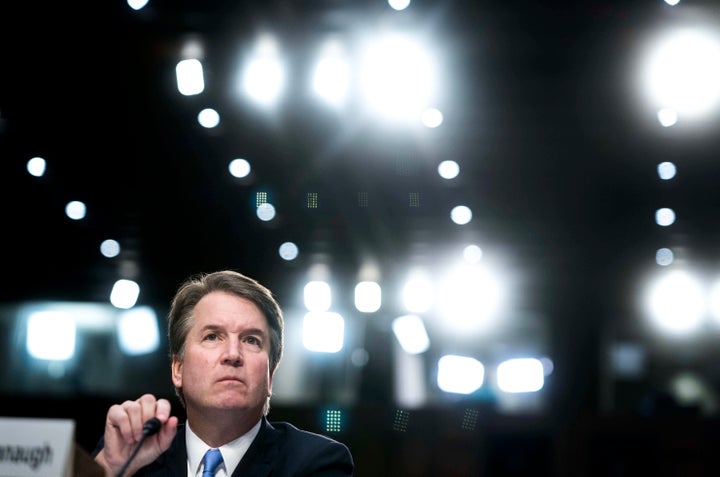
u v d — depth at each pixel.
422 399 8.69
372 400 8.70
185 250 8.09
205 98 6.56
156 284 8.55
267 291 2.24
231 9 5.88
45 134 7.12
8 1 5.98
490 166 7.28
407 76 6.04
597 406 7.21
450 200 7.47
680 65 6.01
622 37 6.05
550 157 7.23
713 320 8.58
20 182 7.59
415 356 8.85
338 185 7.39
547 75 6.51
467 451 6.55
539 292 7.90
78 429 6.56
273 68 6.08
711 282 7.78
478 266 7.84
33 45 6.30
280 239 7.89
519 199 7.50
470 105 6.73
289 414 6.45
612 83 6.47
